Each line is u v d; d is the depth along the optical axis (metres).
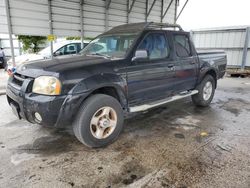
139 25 3.67
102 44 3.70
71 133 3.30
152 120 3.92
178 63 3.84
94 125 2.80
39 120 2.52
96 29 8.04
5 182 2.11
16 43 14.81
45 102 2.39
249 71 9.95
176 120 3.93
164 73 3.57
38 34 6.68
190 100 5.41
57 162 2.49
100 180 2.16
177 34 3.96
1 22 6.04
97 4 7.83
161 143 2.99
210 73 4.88
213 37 11.48
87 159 2.56
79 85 2.52
